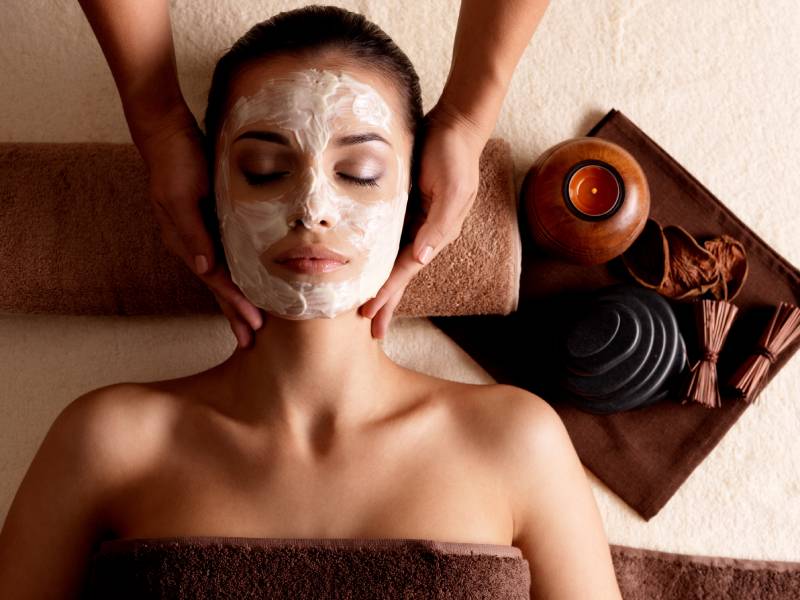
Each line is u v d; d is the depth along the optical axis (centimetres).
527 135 119
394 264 94
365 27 89
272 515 87
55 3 116
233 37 116
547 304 116
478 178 102
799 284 117
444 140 94
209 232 92
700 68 122
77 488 91
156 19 91
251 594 81
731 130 122
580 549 94
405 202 89
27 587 89
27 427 113
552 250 108
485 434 94
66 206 105
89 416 92
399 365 108
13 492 112
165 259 105
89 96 116
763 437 118
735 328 117
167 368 115
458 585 83
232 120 86
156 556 82
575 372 111
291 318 86
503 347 116
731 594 113
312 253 82
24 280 105
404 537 87
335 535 86
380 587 82
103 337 115
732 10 122
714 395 111
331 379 90
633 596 113
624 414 115
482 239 106
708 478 117
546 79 120
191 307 109
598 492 116
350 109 84
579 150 106
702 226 117
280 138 83
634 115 121
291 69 85
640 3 121
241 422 91
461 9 96
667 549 115
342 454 90
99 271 105
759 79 122
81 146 108
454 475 91
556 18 121
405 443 91
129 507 90
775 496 117
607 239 105
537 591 94
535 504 94
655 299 112
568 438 99
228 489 88
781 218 121
